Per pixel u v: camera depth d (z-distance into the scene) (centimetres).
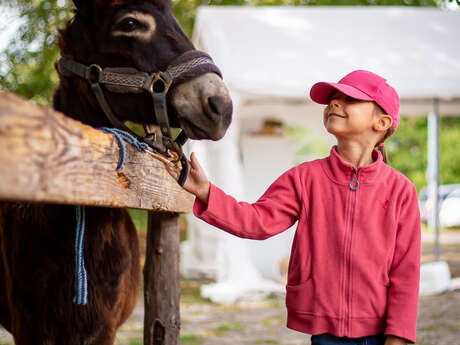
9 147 96
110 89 210
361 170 188
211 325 524
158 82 207
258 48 688
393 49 732
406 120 2159
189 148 771
